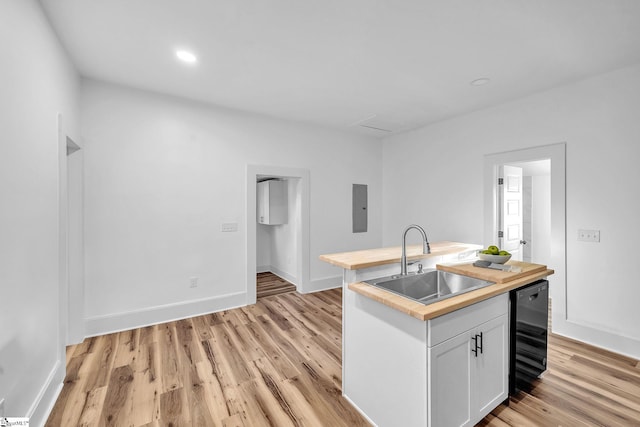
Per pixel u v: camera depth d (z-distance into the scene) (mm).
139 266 3084
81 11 1843
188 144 3340
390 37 2137
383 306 1641
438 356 1416
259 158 3834
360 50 2311
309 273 4359
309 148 4277
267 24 1988
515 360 1872
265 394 1984
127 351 2559
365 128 4469
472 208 3730
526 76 2727
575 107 2824
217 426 1694
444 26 2000
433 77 2764
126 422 1720
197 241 3408
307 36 2131
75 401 1896
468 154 3771
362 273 1914
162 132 3188
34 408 1609
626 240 2527
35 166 1675
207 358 2449
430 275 2168
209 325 3141
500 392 1792
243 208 3717
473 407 1611
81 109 2771
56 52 2064
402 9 1829
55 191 1986
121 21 1949
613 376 2180
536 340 2033
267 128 3891
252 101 3379
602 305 2660
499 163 3439
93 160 2840
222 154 3559
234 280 3674
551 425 1691
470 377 1591
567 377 2164
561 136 2916
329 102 3406
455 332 1497
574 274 2824
